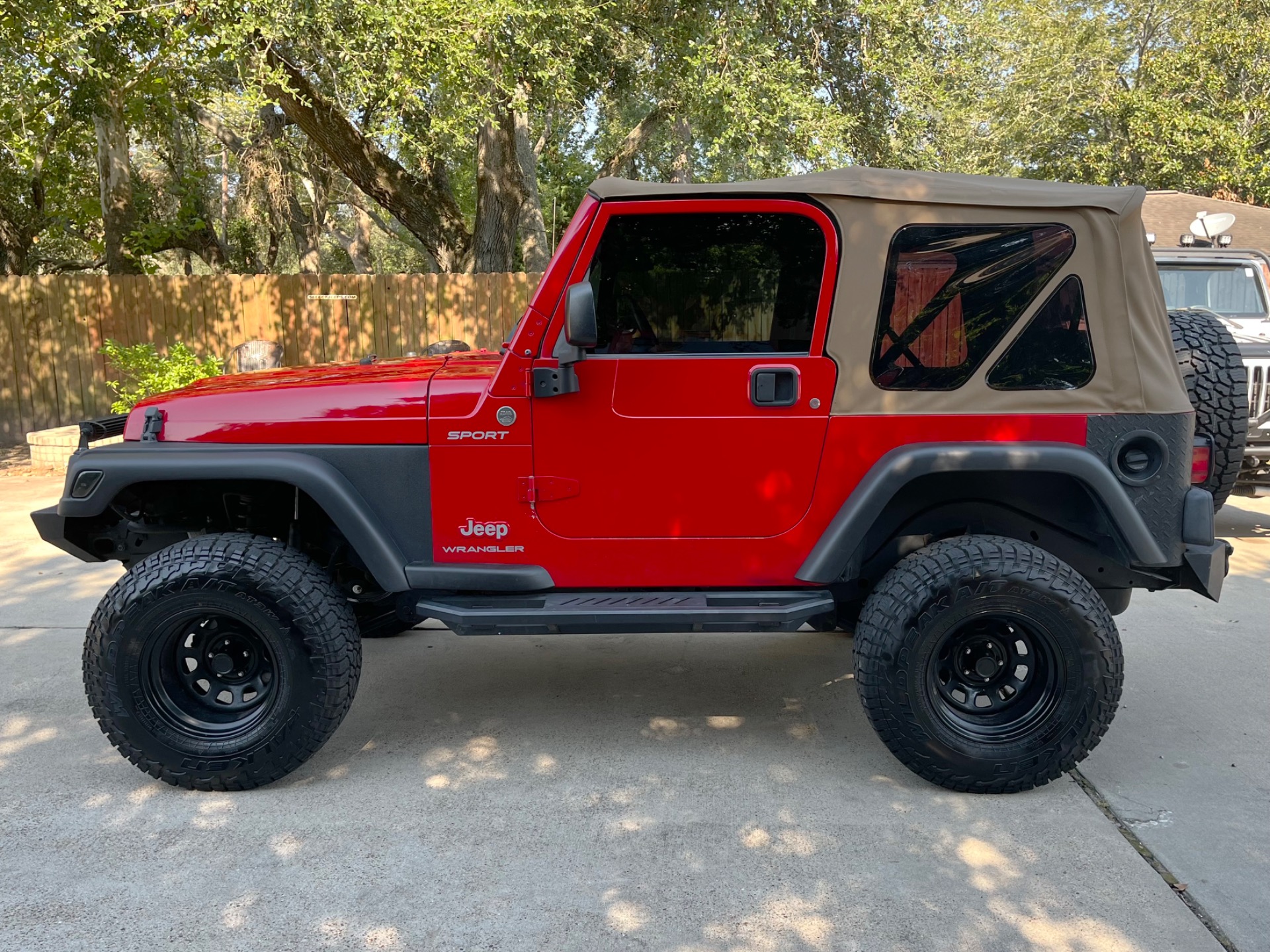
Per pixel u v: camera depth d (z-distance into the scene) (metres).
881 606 2.90
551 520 3.07
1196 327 3.68
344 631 2.99
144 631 2.91
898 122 12.21
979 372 2.97
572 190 26.22
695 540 3.06
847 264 2.93
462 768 3.23
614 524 3.06
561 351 2.96
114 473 2.94
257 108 9.01
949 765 2.93
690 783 3.11
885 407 2.98
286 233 22.75
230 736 3.01
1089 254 2.93
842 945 2.27
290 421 3.06
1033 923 2.35
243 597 2.89
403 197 14.30
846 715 3.69
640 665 4.25
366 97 8.86
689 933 2.33
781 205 2.92
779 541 3.06
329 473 3.00
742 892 2.50
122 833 2.81
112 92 12.02
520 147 15.95
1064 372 2.98
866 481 2.94
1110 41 22.09
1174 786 3.07
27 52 9.28
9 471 8.90
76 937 2.32
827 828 2.82
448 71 8.68
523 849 2.71
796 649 4.47
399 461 3.06
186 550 2.95
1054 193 2.91
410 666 4.24
